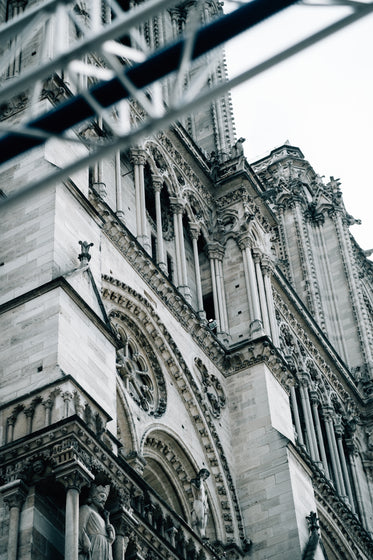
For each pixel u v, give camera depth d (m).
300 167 81.56
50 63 15.78
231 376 45.41
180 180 49.34
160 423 38.94
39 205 34.41
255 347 45.59
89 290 32.75
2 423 28.45
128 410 37.19
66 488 26.44
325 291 73.31
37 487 26.59
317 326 61.00
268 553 39.59
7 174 35.94
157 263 44.28
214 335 45.09
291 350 56.06
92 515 26.66
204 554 35.00
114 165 44.06
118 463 28.50
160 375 40.81
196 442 40.97
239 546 39.84
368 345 69.69
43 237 33.31
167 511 33.69
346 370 62.88
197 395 42.16
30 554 25.05
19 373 29.59
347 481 55.75
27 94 39.06
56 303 30.70
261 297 49.06
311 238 76.06
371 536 55.00
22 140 17.12
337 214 78.19
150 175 47.06
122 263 40.53
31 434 27.28
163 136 48.72
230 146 56.31
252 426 43.41
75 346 30.45
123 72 16.06
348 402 60.81
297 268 73.44
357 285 73.62
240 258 49.91
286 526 39.91
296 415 52.59
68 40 41.88
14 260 33.16
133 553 29.00
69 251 33.69
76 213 35.25
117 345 32.81
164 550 31.53
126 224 43.09
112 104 17.02
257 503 41.06
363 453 60.16
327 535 49.97
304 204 78.00
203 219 50.47
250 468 42.19
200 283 47.59
